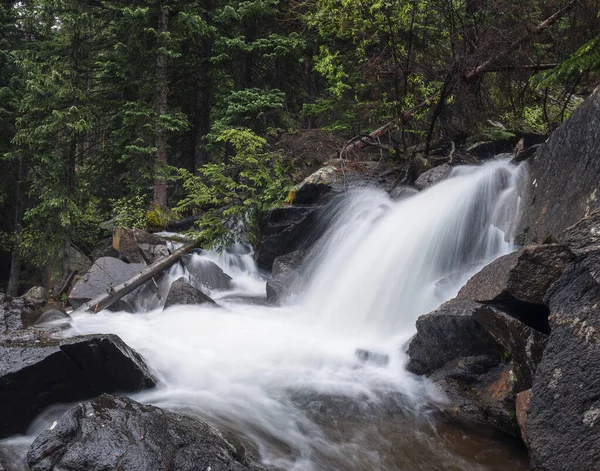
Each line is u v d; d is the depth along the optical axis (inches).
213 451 136.4
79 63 588.1
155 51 630.5
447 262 287.6
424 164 424.5
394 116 467.5
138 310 373.4
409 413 188.7
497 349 191.3
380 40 454.9
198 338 272.2
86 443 132.6
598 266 145.4
